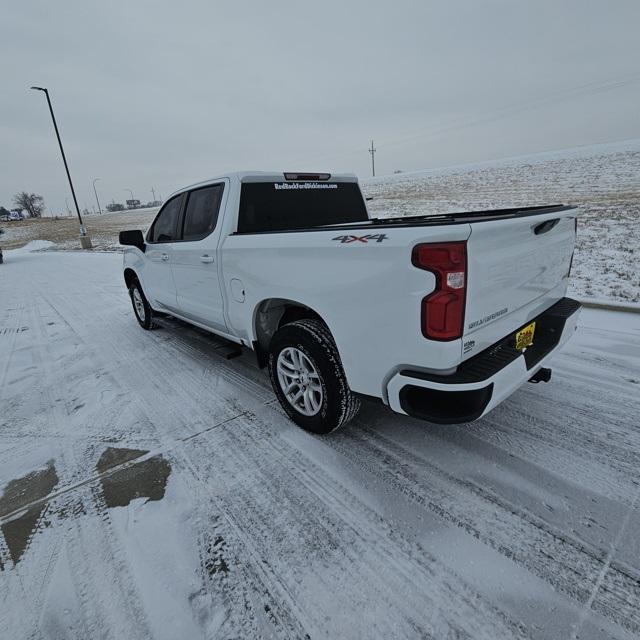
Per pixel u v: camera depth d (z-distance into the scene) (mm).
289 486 2258
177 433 2893
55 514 2180
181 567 1802
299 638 1479
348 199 3938
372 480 2252
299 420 2768
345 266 2098
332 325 2268
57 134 20578
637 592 1554
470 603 1558
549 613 1501
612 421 2639
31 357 4844
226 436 2803
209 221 3408
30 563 1877
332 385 2389
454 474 2254
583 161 41438
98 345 5156
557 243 2580
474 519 1943
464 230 1688
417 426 2742
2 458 2750
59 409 3422
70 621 1599
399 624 1501
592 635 1417
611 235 9883
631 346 3729
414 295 1804
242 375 3850
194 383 3738
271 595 1646
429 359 1849
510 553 1753
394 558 1771
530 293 2336
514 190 26719
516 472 2236
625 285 5754
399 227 1865
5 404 3590
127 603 1655
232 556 1841
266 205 3295
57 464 2637
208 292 3488
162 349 4816
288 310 2982
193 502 2191
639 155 39781
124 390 3705
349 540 1881
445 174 54094
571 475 2186
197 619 1574
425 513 2002
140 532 2014
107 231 36000
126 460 2617
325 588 1661
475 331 1891
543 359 2354
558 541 1795
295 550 1849
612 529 1837
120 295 8602
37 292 9672
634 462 2256
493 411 2850
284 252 2480
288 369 2773
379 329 2006
